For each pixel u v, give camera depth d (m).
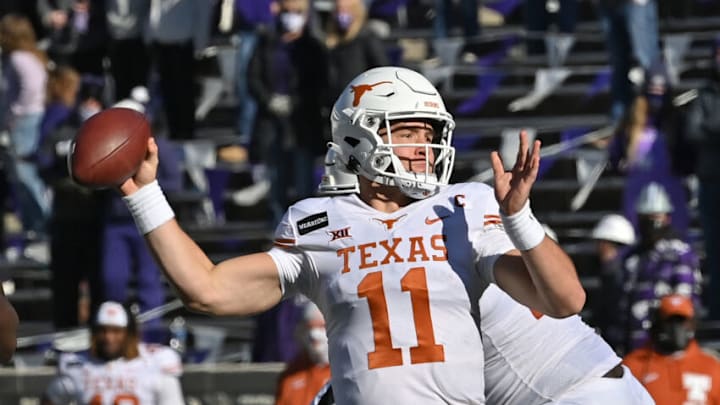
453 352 15.24
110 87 46.09
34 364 39.03
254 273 15.55
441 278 15.31
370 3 52.78
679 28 49.94
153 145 15.01
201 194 45.34
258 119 40.22
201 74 49.91
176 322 39.66
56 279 39.75
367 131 15.66
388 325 15.28
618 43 43.47
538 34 49.44
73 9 49.91
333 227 15.72
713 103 37.50
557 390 17.67
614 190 43.97
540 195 44.28
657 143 38.69
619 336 33.59
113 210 38.06
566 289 14.73
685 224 38.59
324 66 39.44
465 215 15.54
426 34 52.22
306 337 29.72
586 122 46.34
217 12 50.84
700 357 28.61
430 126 15.96
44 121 39.47
